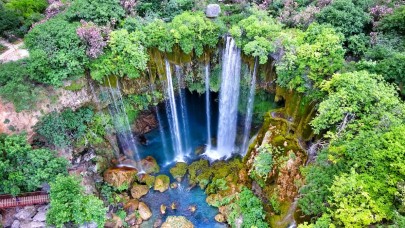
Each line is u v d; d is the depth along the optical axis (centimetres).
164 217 2192
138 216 2175
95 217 1720
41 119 2020
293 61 1984
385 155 1296
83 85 2138
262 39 2134
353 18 2111
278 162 2005
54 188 1684
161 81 2428
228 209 2152
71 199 1688
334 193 1295
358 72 1728
